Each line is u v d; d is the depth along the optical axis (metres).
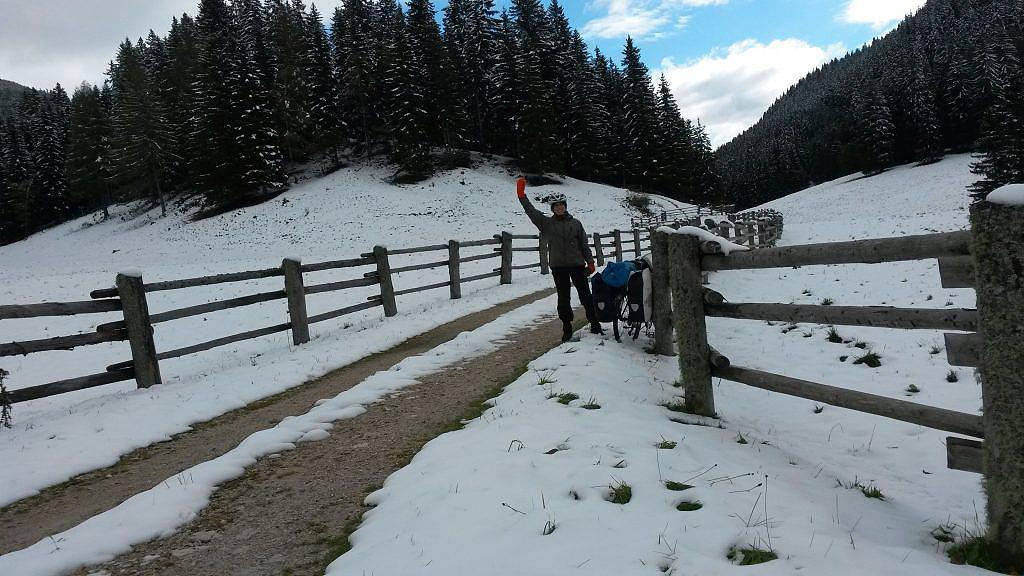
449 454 3.54
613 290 6.47
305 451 4.10
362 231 35.81
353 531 2.90
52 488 3.77
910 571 2.16
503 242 13.73
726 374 4.14
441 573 2.25
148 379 5.96
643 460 3.24
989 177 35.47
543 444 3.50
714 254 4.14
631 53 59.38
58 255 44.19
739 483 3.02
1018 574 2.34
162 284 6.17
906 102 65.25
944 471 3.71
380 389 5.48
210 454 4.24
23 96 89.94
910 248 2.83
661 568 2.20
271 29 55.34
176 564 2.71
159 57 66.75
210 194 43.91
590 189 50.62
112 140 51.62
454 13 63.41
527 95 50.09
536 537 2.46
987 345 2.44
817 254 3.35
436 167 51.12
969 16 86.25
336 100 56.09
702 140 71.81
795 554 2.29
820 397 3.44
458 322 9.34
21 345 4.95
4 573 2.59
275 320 11.72
